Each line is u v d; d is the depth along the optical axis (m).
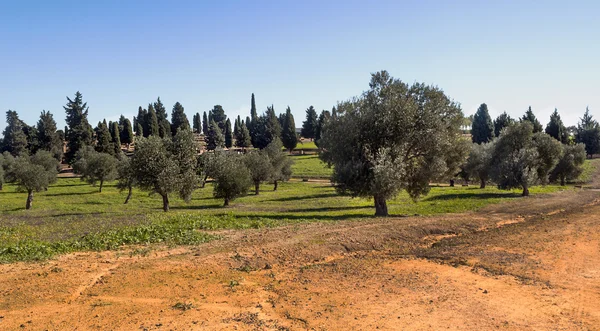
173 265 14.90
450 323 9.81
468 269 15.01
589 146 115.25
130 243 18.62
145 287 12.25
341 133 32.69
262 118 160.25
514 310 10.73
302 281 13.52
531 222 27.39
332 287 12.80
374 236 21.28
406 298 11.67
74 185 80.12
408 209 36.94
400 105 31.78
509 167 48.59
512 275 14.14
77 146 111.31
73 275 13.31
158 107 152.00
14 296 11.14
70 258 15.77
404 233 22.61
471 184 82.19
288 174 75.50
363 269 15.17
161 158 38.94
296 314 10.34
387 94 33.19
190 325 9.46
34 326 9.19
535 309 10.80
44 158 78.50
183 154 40.94
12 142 117.69
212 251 17.27
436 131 32.12
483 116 121.31
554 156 53.62
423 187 33.94
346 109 33.88
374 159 30.70
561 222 26.55
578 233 22.09
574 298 11.68
